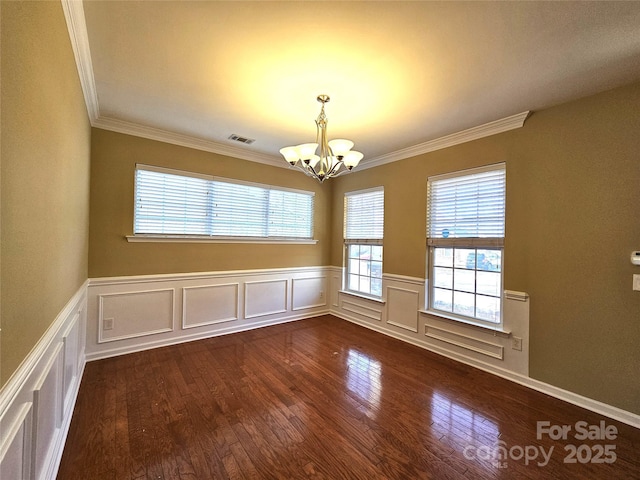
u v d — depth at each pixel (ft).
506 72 6.48
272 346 11.11
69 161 5.57
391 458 5.55
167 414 6.77
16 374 3.00
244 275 12.84
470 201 9.86
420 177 11.44
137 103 8.27
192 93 7.68
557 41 5.45
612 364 6.93
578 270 7.46
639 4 4.53
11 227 2.84
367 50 5.82
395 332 12.26
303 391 7.89
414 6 4.71
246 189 12.88
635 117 6.64
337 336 12.34
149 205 10.51
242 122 9.55
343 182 15.20
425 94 7.48
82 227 7.80
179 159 11.02
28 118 3.25
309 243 15.08
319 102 8.05
